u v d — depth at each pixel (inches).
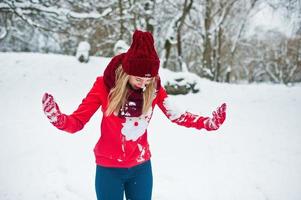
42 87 387.9
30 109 291.1
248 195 147.3
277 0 541.6
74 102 335.3
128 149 87.4
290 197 146.4
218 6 715.4
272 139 229.0
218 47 775.7
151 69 79.8
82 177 157.6
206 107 346.3
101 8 585.0
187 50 824.3
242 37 818.2
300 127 263.7
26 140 202.5
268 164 182.9
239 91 432.1
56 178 154.9
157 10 646.5
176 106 92.8
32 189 144.4
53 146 194.2
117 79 81.6
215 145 212.5
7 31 621.3
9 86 379.2
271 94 415.8
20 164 167.2
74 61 479.2
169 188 150.4
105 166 88.4
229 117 294.0
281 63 970.7
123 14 597.0
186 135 230.7
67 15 428.5
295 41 909.2
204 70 689.6
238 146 211.9
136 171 91.6
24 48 725.3
